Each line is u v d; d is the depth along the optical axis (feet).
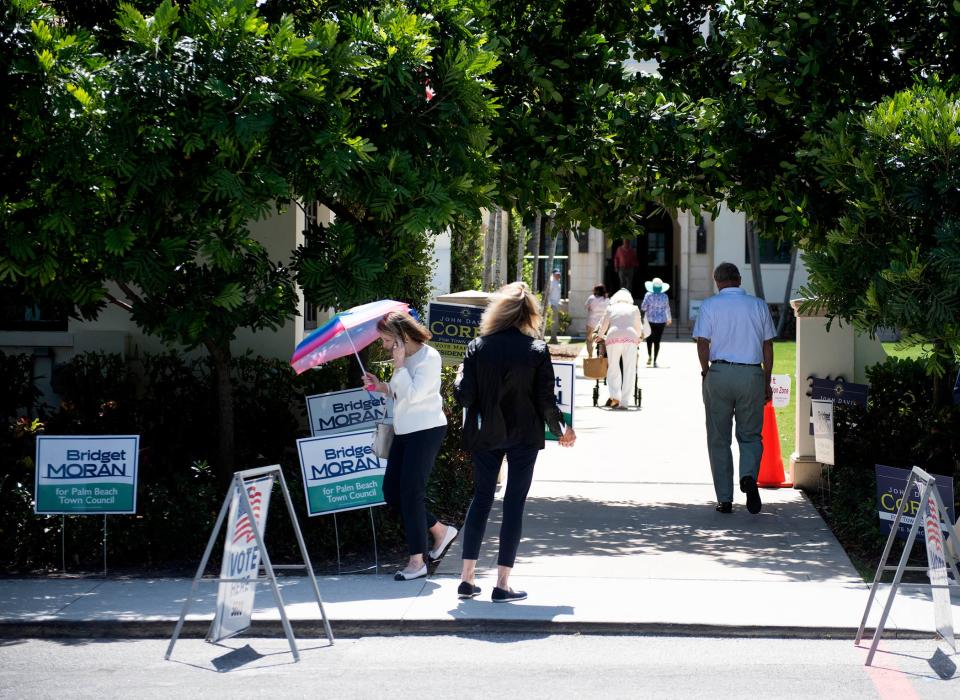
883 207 26.32
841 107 31.68
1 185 26.61
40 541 27.22
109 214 26.35
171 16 25.43
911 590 24.67
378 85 27.43
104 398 34.94
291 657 20.80
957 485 28.48
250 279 28.14
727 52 34.63
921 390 35.35
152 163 25.31
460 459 35.47
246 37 25.82
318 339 25.08
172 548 27.53
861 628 21.38
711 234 108.68
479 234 75.05
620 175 35.88
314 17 30.27
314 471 26.27
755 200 34.04
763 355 33.04
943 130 25.22
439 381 25.35
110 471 26.25
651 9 35.83
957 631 21.76
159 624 22.22
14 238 25.57
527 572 26.22
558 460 42.93
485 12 32.45
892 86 32.58
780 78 32.50
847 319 27.55
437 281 70.69
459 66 28.35
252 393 35.04
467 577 23.95
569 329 110.83
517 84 34.50
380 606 23.22
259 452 33.12
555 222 37.81
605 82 35.29
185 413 34.53
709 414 33.30
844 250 27.09
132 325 37.35
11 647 21.54
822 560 27.55
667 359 86.07
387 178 27.35
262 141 25.79
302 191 27.09
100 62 25.79
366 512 28.30
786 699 18.31
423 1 29.58
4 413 35.32
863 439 34.35
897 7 32.12
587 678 19.42
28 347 37.35
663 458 43.42
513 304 23.84
